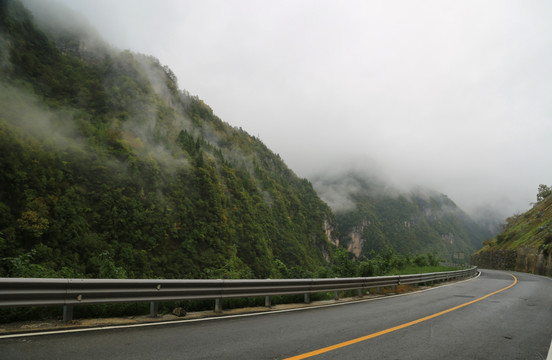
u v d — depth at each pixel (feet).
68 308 18.97
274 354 15.65
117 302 20.35
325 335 20.15
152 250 319.47
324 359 15.26
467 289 57.72
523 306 37.42
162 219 346.54
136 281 21.02
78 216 280.92
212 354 15.17
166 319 22.29
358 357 15.85
